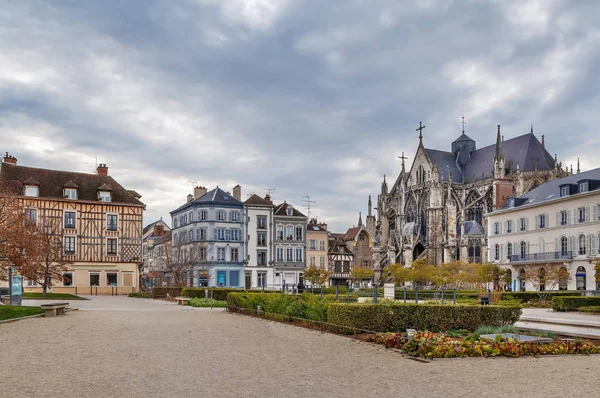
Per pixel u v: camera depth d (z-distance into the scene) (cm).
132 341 1634
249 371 1176
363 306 1898
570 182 6012
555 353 1487
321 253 8362
